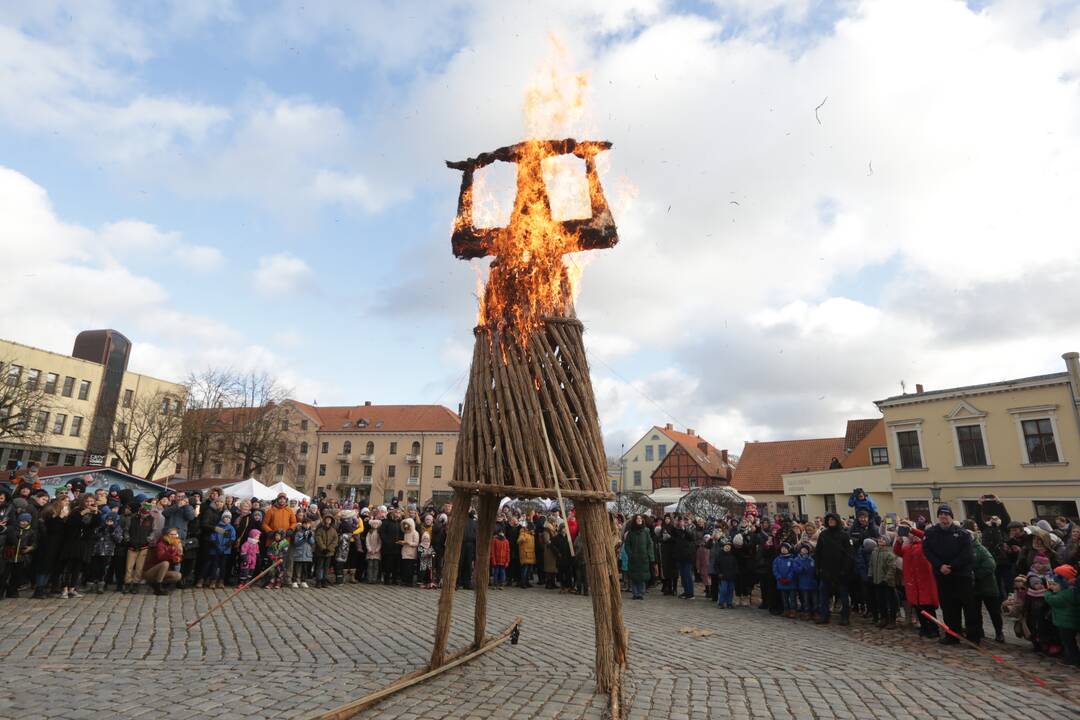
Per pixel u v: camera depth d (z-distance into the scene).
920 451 27.58
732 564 11.82
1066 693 5.53
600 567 4.95
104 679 4.79
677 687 5.25
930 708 4.91
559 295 5.55
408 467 64.25
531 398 5.15
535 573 16.77
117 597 9.81
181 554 10.51
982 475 25.42
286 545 12.20
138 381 49.97
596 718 4.16
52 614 8.00
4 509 9.17
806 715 4.58
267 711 4.04
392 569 13.88
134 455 40.72
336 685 4.75
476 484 5.02
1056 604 6.79
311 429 67.31
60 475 16.95
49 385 42.91
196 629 7.32
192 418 39.91
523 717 4.10
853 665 6.50
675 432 65.62
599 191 5.61
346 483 64.88
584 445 5.09
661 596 13.66
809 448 43.84
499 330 5.43
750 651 7.21
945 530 8.06
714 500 22.45
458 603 10.88
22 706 4.02
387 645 6.62
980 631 7.86
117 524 10.45
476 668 5.42
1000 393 25.27
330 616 8.73
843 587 9.56
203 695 4.38
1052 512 23.23
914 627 9.24
